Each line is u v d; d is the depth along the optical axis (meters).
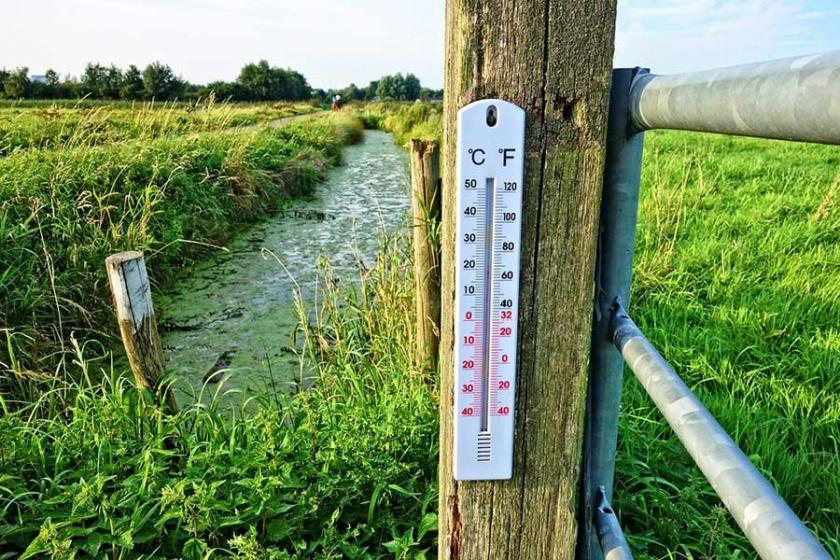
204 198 6.30
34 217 4.22
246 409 2.99
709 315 3.28
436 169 2.63
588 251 0.81
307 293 4.73
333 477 1.89
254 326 4.09
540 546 0.96
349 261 5.65
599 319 0.91
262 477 1.77
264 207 7.84
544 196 0.79
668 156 7.66
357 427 2.06
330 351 3.07
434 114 20.50
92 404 2.45
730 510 0.51
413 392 2.37
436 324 2.67
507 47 0.74
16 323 3.45
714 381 2.61
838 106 0.39
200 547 1.63
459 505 0.94
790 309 3.28
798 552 0.42
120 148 6.32
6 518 1.88
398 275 3.19
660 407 0.66
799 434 2.24
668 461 2.11
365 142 20.70
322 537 1.73
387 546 1.69
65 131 7.17
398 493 1.94
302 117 20.72
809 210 5.23
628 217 0.86
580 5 0.73
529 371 0.86
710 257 4.14
